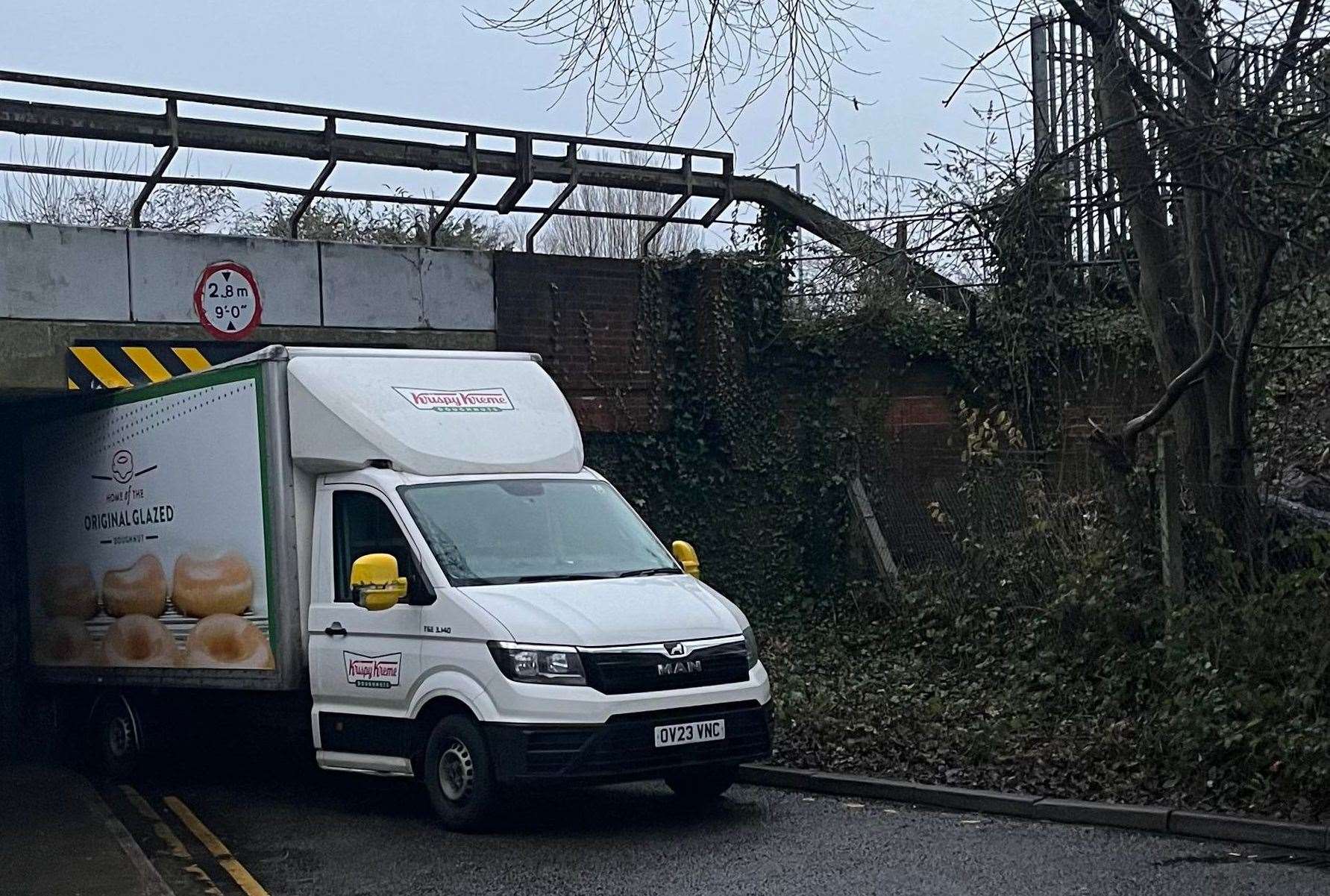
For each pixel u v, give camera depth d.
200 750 12.14
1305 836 8.09
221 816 10.44
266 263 15.23
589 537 10.09
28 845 9.59
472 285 16.31
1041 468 14.18
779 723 11.76
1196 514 11.32
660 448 17.23
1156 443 12.27
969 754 10.33
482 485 10.03
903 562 16.11
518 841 8.94
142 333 14.55
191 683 11.14
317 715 10.05
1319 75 9.92
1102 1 10.50
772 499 17.33
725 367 17.23
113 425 12.33
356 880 8.19
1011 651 12.69
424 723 9.41
